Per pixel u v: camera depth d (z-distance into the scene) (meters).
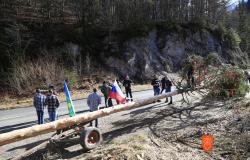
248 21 74.75
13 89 27.27
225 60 52.44
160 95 17.11
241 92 19.91
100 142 11.37
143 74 39.50
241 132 12.44
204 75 19.62
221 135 12.23
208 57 20.06
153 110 17.61
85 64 35.69
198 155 10.19
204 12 60.19
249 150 10.55
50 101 13.95
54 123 10.56
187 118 15.39
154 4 50.91
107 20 42.62
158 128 13.70
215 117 15.16
